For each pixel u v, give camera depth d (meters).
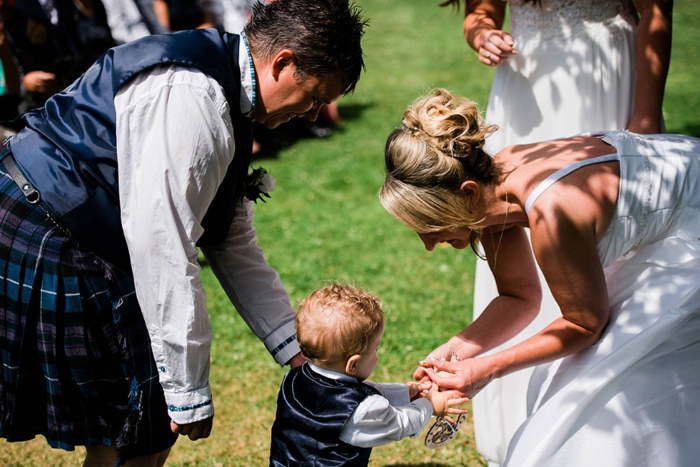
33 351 1.85
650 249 1.99
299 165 6.90
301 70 1.75
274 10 1.76
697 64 10.01
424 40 12.64
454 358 2.19
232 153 1.75
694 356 1.87
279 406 2.10
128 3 5.76
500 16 2.79
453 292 4.39
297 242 5.20
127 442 1.92
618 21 2.46
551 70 2.52
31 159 1.77
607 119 2.52
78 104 1.75
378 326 2.10
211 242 2.12
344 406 1.97
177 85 1.67
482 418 2.73
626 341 1.87
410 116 1.91
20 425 1.94
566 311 1.91
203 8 6.41
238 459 2.90
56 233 1.76
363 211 5.79
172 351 1.78
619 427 1.84
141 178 1.67
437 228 1.90
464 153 1.85
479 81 9.73
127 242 1.73
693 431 1.84
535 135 2.61
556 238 1.82
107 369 1.88
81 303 1.79
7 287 1.81
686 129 7.30
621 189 1.88
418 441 3.02
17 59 3.85
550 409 1.89
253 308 2.29
